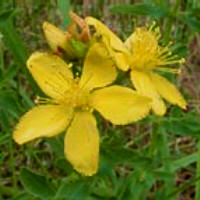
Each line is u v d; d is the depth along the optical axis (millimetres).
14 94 89
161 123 91
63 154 92
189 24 101
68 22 102
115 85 84
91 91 84
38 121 82
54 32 82
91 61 83
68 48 82
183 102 88
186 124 90
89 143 81
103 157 83
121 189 94
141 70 88
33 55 83
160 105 84
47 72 84
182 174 142
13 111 88
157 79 89
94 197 91
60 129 82
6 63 141
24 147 121
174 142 142
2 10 95
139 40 89
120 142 88
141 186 91
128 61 87
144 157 83
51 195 86
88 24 82
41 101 84
